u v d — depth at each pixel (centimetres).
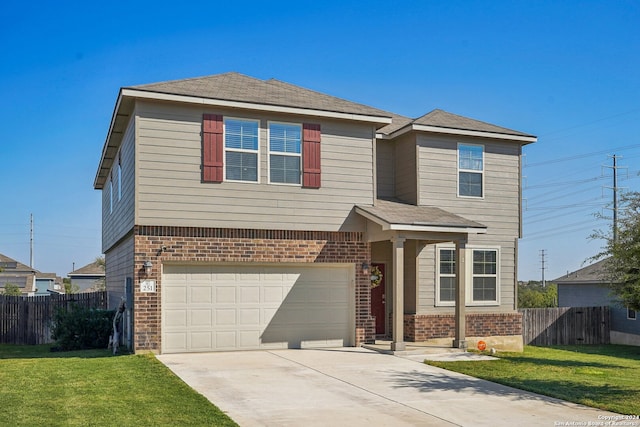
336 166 1648
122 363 1274
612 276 1289
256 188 1551
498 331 1895
